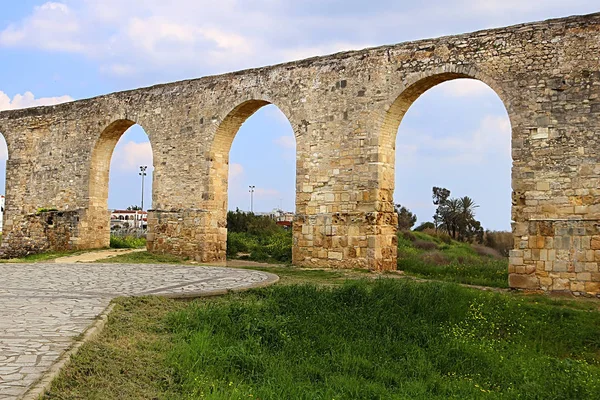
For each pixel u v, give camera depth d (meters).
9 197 31.67
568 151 15.96
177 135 25.22
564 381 9.11
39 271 17.52
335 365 9.09
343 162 20.22
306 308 11.95
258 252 27.38
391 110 19.47
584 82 15.92
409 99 19.64
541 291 15.91
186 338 9.27
